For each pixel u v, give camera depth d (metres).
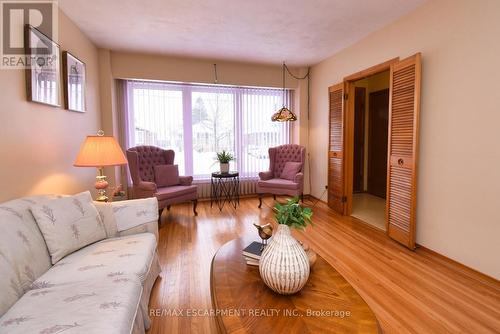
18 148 1.83
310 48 3.74
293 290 1.20
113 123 3.86
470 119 2.16
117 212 2.04
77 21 2.82
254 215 3.85
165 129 4.41
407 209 2.66
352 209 4.12
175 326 1.60
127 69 3.90
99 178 2.53
